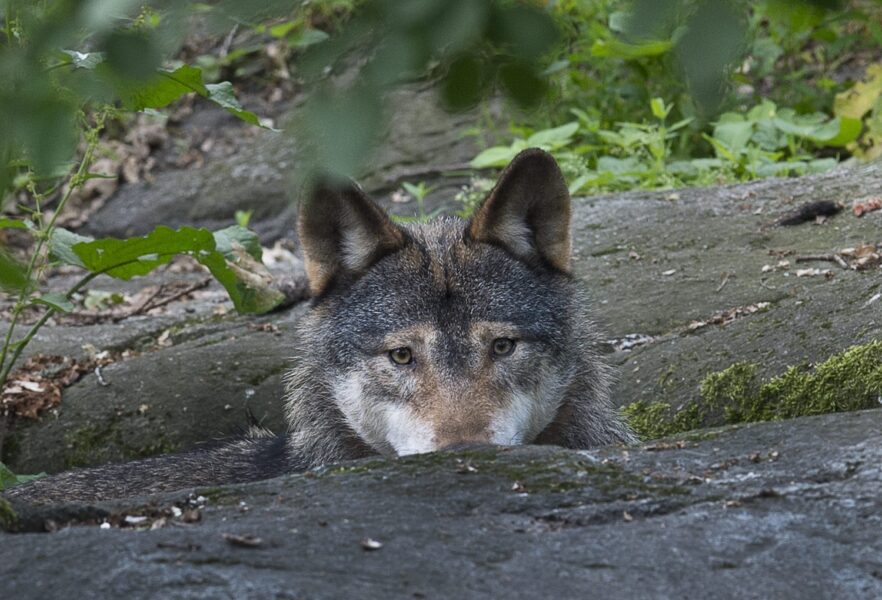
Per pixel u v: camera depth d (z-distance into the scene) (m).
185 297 17.86
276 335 15.00
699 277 14.05
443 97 4.97
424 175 21.47
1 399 13.80
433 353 9.66
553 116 20.14
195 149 24.23
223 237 11.84
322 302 10.59
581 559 5.97
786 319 12.44
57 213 10.73
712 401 12.11
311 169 4.44
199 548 5.92
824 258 13.60
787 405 11.61
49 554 5.86
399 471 7.16
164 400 14.00
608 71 20.05
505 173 10.21
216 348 14.70
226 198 22.78
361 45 4.55
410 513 6.53
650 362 12.77
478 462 7.25
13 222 10.68
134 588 5.54
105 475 11.45
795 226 14.82
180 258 20.53
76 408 13.97
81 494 11.18
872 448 7.02
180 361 14.48
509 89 4.95
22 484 11.48
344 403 10.31
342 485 7.02
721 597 5.66
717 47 4.37
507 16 4.71
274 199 22.64
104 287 19.12
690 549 6.06
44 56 4.98
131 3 4.47
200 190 23.06
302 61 4.59
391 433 9.77
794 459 7.07
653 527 6.31
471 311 9.81
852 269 13.14
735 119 18.48
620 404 12.55
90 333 15.42
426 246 10.36
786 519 6.35
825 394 11.38
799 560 5.98
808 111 20.02
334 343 10.35
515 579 5.75
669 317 13.39
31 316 16.83
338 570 5.78
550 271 10.64
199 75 8.38
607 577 5.80
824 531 6.22
